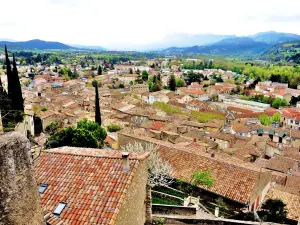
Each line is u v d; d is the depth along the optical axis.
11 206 7.02
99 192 13.47
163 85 185.38
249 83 196.00
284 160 49.19
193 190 26.52
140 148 32.47
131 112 94.12
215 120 94.31
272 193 30.81
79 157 15.93
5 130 31.66
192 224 18.81
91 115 82.31
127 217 13.82
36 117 53.81
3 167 6.78
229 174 26.97
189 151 32.19
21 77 187.25
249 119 106.12
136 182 14.77
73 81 162.50
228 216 23.08
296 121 101.94
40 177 15.01
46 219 10.20
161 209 21.14
